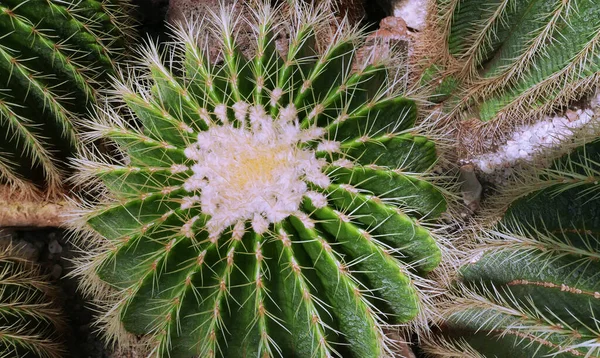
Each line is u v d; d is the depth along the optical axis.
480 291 0.52
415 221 0.42
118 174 0.46
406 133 0.43
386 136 0.43
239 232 0.42
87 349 0.62
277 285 0.42
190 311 0.42
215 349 0.39
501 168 0.69
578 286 0.44
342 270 0.40
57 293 0.62
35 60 0.51
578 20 0.54
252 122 0.44
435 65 0.63
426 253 0.44
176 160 0.45
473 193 0.66
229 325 0.41
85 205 0.55
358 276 0.43
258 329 0.42
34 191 0.59
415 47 0.65
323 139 0.43
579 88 0.65
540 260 0.47
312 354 0.41
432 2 0.60
